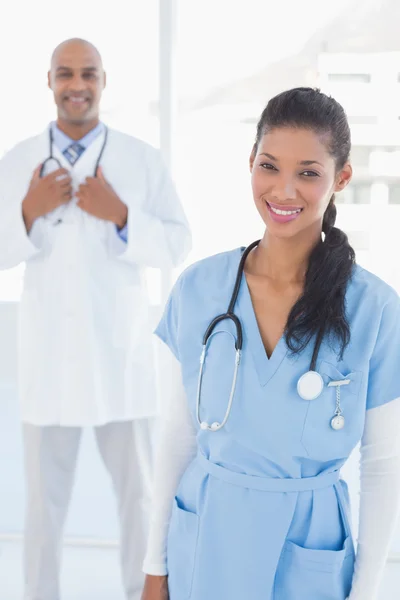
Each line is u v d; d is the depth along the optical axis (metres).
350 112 2.39
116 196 1.80
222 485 0.85
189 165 2.52
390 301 0.85
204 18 2.49
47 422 1.80
